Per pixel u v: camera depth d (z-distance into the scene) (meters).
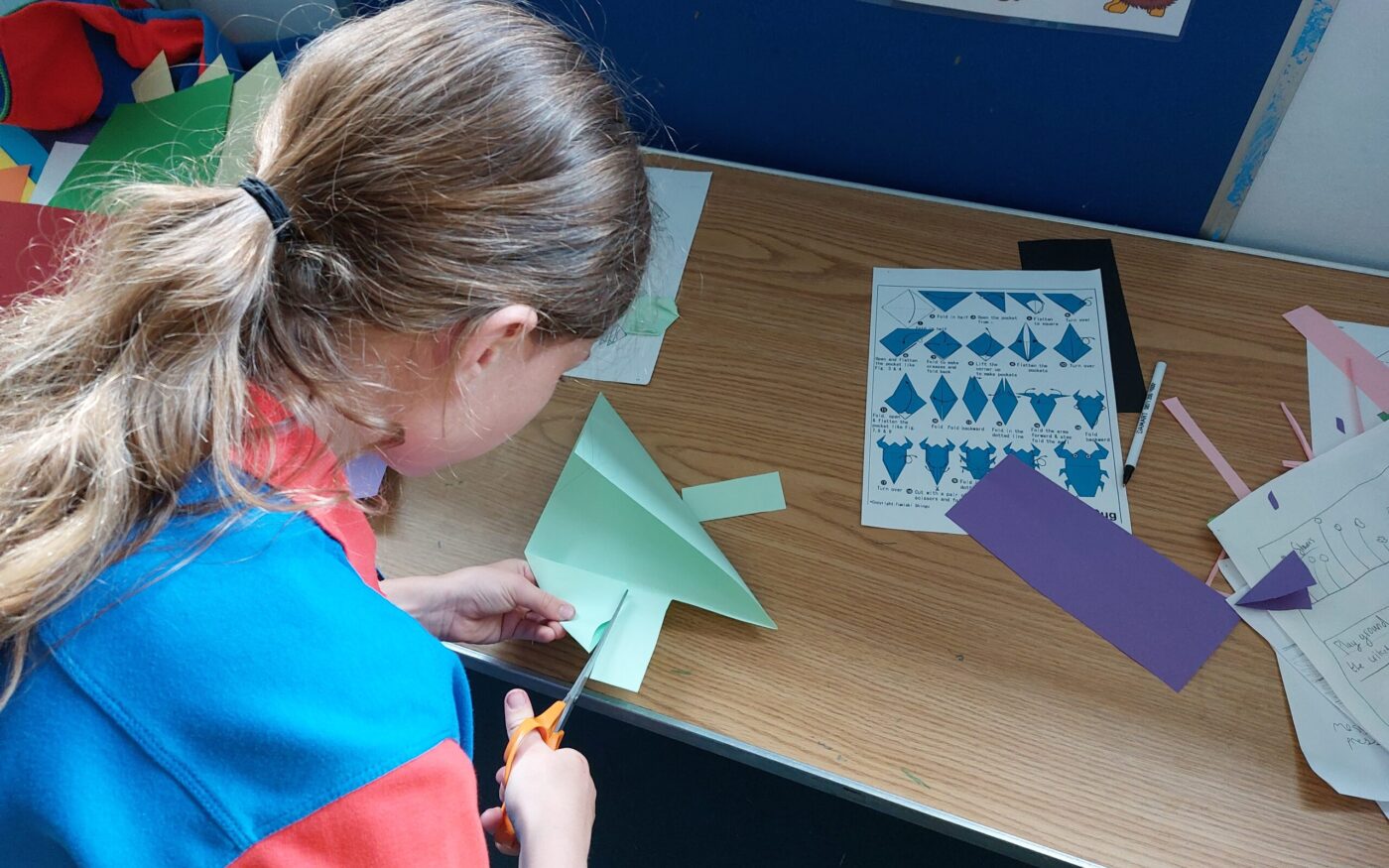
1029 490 0.86
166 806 0.45
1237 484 0.86
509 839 0.70
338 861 0.47
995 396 0.93
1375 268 1.02
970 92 1.02
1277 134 0.94
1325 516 0.82
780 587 0.82
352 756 0.46
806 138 1.14
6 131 1.16
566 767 0.69
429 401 0.57
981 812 0.70
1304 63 0.88
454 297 0.51
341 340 0.52
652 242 0.65
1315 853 0.68
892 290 1.01
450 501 0.88
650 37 1.09
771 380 0.95
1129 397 0.92
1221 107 0.94
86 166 1.12
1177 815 0.70
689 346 0.98
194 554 0.46
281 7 1.19
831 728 0.74
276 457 0.50
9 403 0.49
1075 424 0.90
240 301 0.47
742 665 0.78
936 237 1.06
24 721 0.45
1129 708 0.74
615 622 0.79
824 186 1.12
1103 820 0.69
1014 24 0.94
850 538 0.85
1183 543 0.83
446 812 0.50
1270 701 0.74
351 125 0.48
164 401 0.46
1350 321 0.96
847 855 1.30
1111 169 1.04
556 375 0.62
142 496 0.46
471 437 0.62
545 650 0.80
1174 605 0.79
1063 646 0.78
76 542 0.45
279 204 0.49
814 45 1.03
